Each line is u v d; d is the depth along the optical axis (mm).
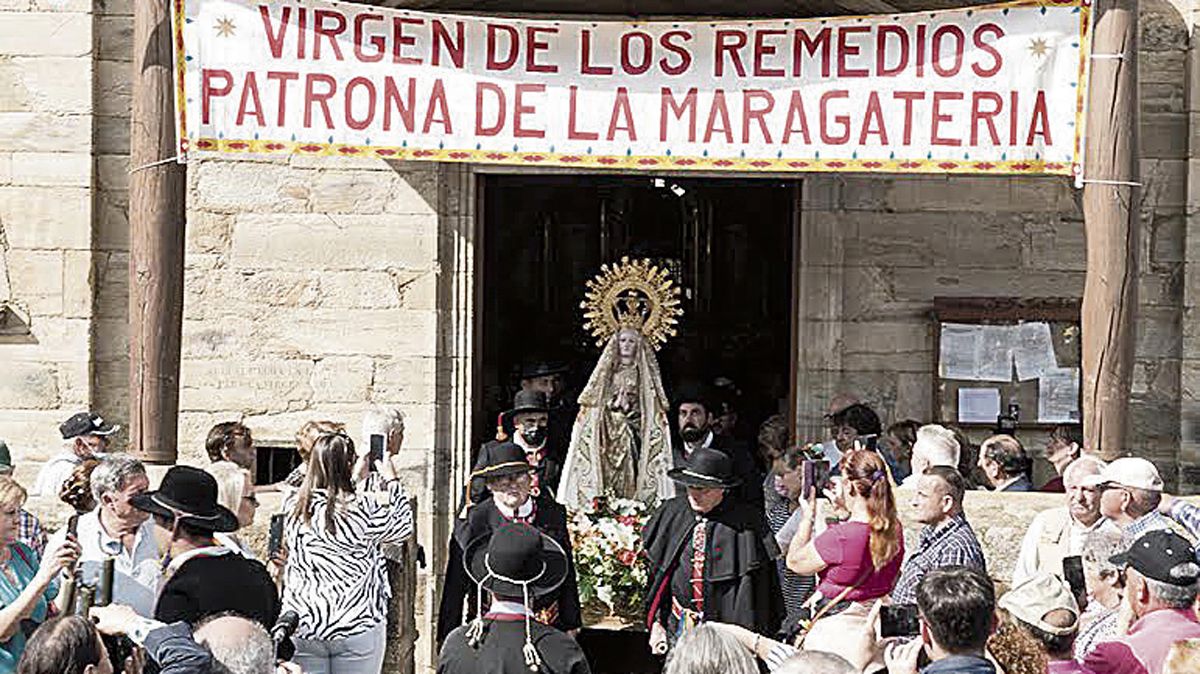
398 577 9109
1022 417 12062
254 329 12180
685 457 11359
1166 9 11828
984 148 9281
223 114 9312
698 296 15492
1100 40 9258
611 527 10719
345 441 7836
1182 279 11867
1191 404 11820
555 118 9438
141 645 5195
